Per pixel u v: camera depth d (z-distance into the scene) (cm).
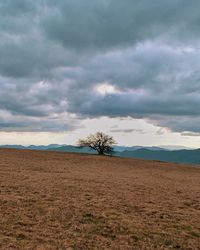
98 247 1662
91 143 11338
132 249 1700
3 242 1552
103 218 2175
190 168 7825
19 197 2494
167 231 2073
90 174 4631
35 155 7631
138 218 2284
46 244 1608
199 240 1980
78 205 2430
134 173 5659
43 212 2169
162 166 7788
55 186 3128
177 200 3072
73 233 1827
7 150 8656
